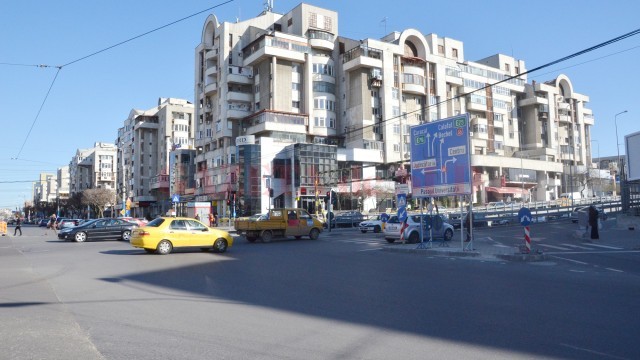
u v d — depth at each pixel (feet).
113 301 29.55
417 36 233.55
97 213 360.69
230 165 199.41
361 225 121.60
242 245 78.02
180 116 315.58
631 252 58.75
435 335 21.31
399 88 222.89
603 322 23.38
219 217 203.72
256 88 217.97
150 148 331.77
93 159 449.06
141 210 321.52
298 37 213.46
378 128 218.38
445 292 32.37
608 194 302.25
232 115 214.48
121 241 91.25
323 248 70.85
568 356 18.15
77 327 22.59
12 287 35.01
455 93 257.55
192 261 52.80
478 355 18.35
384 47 219.82
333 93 221.87
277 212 87.15
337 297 30.86
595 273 41.39
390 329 22.44
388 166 214.48
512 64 300.61
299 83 215.31
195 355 18.26
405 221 71.56
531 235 94.58
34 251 68.69
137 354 18.31
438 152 63.52
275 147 195.72
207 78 232.53
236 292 32.94
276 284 36.37
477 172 254.06
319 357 18.11
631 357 17.97
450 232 81.76
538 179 286.25
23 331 21.72
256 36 222.89
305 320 24.38
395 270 44.42
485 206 199.72
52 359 17.54
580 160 329.11
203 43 243.60
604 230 94.22
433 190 64.03
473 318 24.54
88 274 42.47
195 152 256.93
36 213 518.37
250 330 22.26
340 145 221.05
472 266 47.32
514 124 291.38
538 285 34.94
